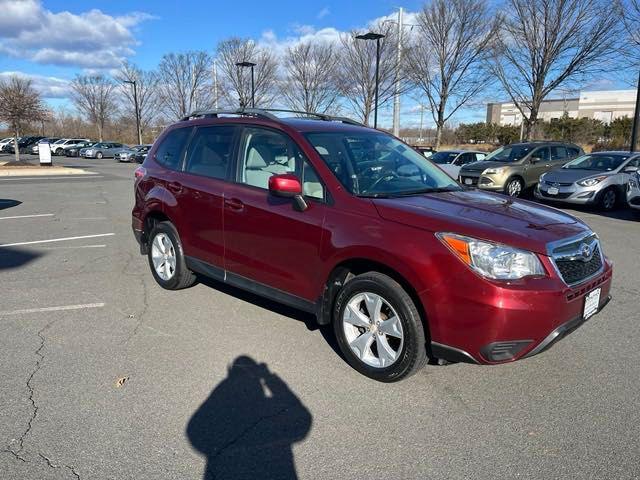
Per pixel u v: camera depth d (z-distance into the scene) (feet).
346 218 11.80
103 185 61.26
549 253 10.25
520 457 9.04
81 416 10.12
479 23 79.92
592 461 8.93
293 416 10.27
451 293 10.11
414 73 87.30
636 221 35.42
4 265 21.49
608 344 13.78
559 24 65.98
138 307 16.35
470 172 50.65
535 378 11.88
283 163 13.69
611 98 239.71
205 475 8.50
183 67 151.02
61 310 16.01
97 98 199.93
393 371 11.18
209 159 16.05
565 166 45.32
